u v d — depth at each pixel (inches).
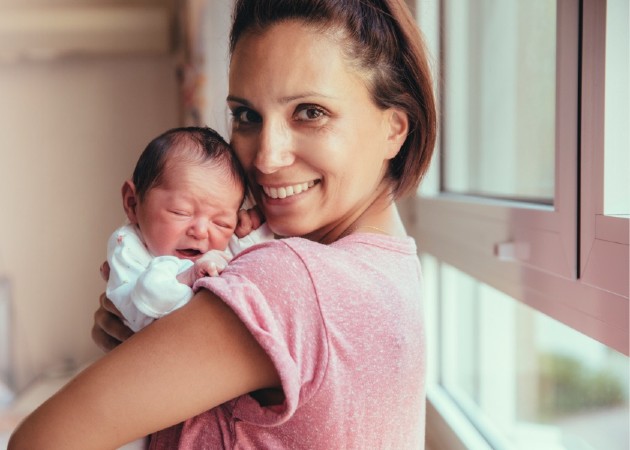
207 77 82.5
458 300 61.8
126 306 32.8
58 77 99.3
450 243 54.5
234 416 29.0
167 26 95.0
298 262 27.6
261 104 31.4
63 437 26.0
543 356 44.8
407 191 35.9
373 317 28.6
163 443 31.9
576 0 33.1
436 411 56.4
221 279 27.1
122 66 99.7
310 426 27.9
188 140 37.4
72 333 102.9
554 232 35.8
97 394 26.2
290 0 30.8
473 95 56.2
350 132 31.7
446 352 62.1
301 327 26.9
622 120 30.8
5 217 100.8
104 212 101.7
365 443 29.0
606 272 30.6
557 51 35.2
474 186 55.7
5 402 88.4
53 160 100.6
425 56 34.3
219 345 26.5
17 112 99.3
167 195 36.5
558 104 35.1
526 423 47.2
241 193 38.0
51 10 93.4
